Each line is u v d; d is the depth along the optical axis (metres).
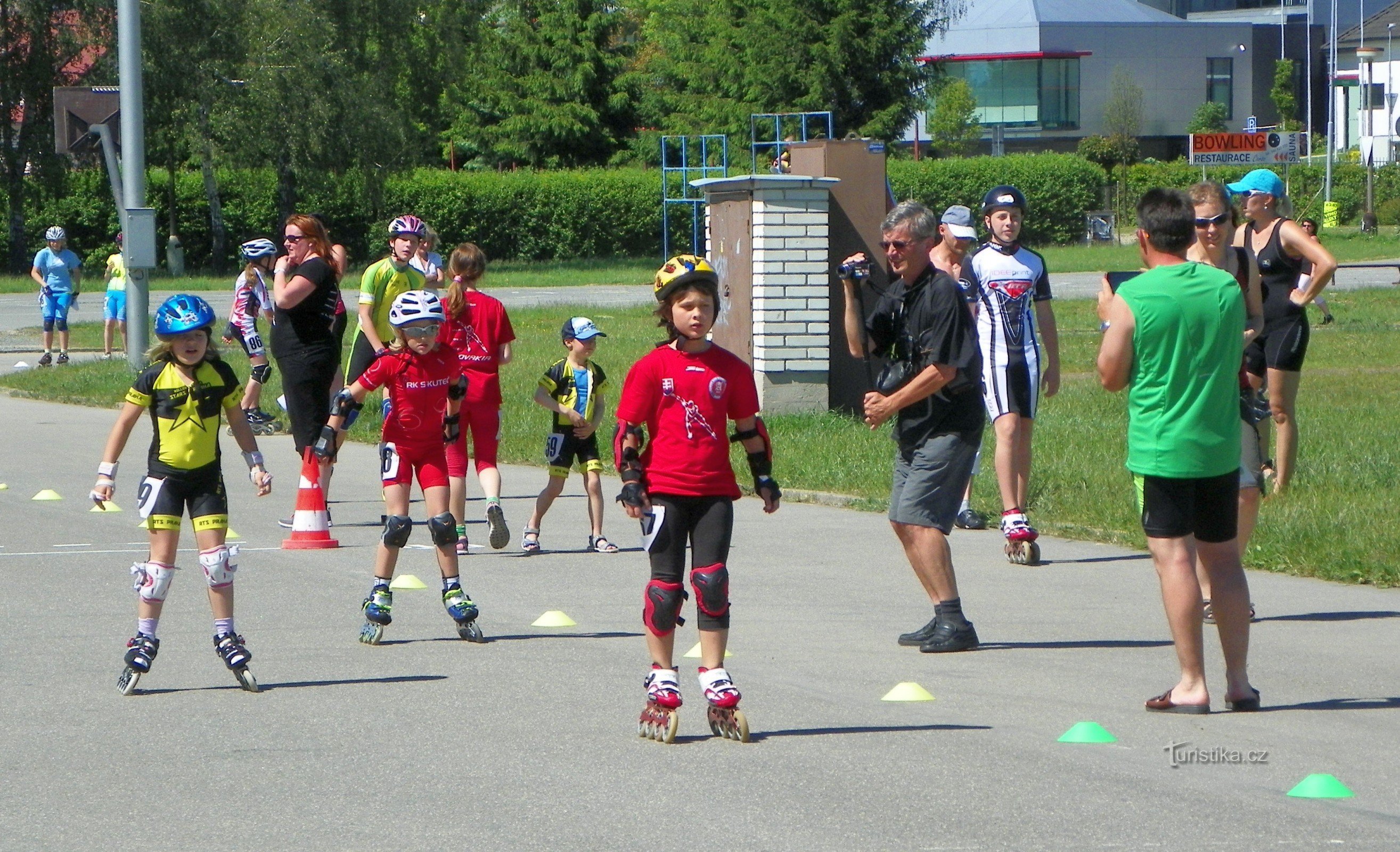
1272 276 20.78
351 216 104.38
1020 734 11.93
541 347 46.66
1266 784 10.68
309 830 9.80
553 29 134.50
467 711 12.69
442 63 104.94
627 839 9.59
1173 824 9.82
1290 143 119.50
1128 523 20.88
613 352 44.50
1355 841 9.49
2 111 90.06
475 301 19.61
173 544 13.42
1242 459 15.66
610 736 11.91
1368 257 95.69
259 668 14.19
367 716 12.54
